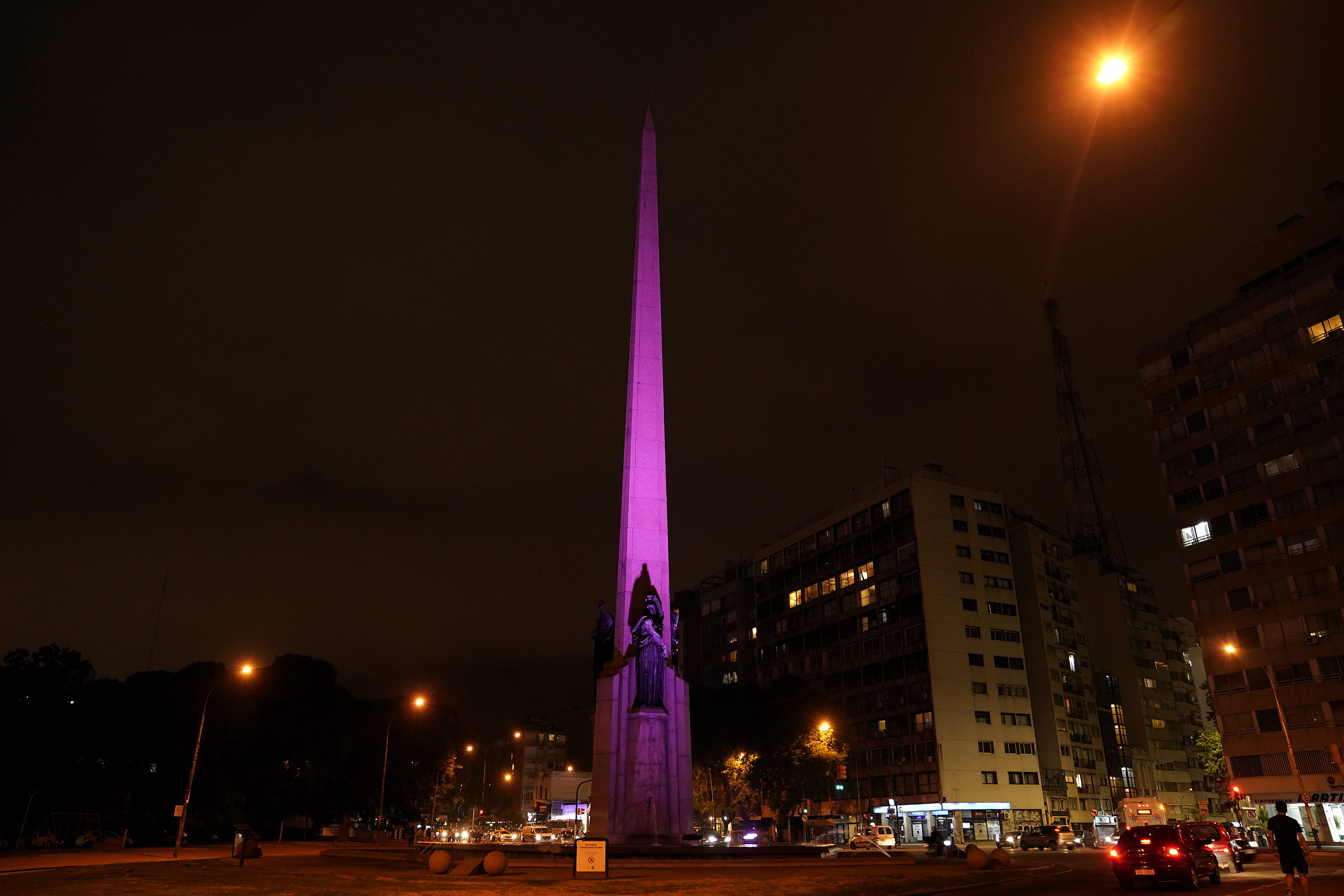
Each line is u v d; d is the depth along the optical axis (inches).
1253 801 2445.9
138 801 2674.7
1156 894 818.2
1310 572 2442.2
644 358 1601.9
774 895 794.2
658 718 1369.3
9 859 1594.5
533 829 2915.8
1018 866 1381.6
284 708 2859.3
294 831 3831.2
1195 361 2822.3
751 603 4692.4
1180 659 4490.7
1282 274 2716.5
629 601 1450.5
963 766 3243.1
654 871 1150.3
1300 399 2541.8
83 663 2442.2
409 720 3427.7
